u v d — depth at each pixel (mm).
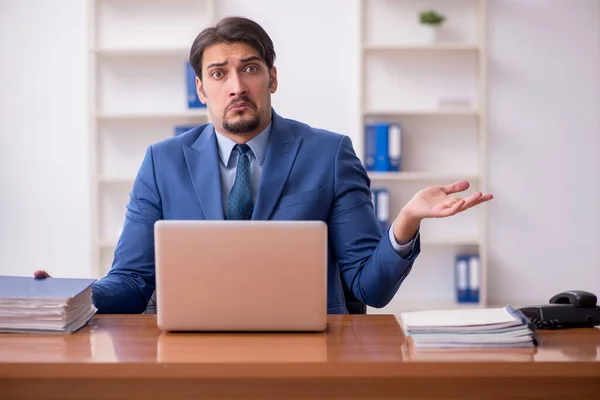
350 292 2271
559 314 1718
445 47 4590
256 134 2281
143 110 4789
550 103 4770
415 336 1508
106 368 1382
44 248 4855
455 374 1376
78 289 1734
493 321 1533
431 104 4781
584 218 4801
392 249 1985
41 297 1652
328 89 4785
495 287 4840
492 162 4809
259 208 2211
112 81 4777
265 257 1615
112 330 1693
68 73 4809
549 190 4801
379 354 1440
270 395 1402
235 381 1400
